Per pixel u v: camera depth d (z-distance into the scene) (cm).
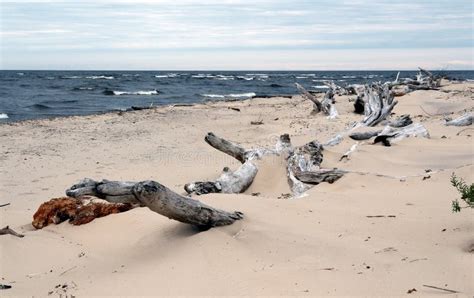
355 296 406
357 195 721
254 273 466
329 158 1041
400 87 3631
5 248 608
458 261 455
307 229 568
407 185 766
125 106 3212
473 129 1391
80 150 1441
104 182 543
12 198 920
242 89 5472
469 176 765
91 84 6131
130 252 573
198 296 434
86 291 479
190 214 557
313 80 8631
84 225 688
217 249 523
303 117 2189
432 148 1117
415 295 399
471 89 3219
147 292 457
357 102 2214
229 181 831
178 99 3875
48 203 731
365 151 1077
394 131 1256
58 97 3931
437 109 2170
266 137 1616
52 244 630
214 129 1891
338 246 516
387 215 612
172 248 555
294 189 828
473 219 560
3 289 498
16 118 2484
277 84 6719
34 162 1263
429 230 543
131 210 695
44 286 505
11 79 7381
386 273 446
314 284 433
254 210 629
